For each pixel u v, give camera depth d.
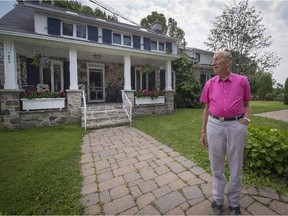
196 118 8.08
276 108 12.23
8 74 6.57
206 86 2.03
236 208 1.86
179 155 3.62
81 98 7.79
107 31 11.09
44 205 2.14
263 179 2.51
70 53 7.57
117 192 2.39
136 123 7.31
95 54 9.24
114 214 1.97
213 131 1.86
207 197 2.19
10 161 3.47
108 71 11.66
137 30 11.86
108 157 3.70
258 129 3.04
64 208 2.07
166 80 10.36
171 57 9.97
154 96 9.52
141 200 2.19
